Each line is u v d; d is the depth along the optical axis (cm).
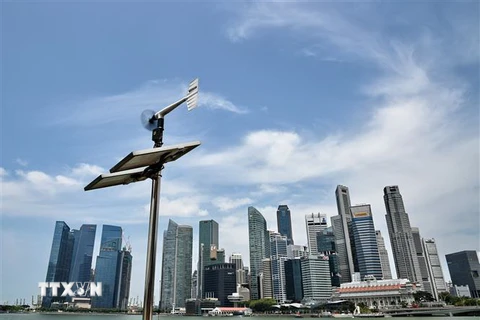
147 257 1016
